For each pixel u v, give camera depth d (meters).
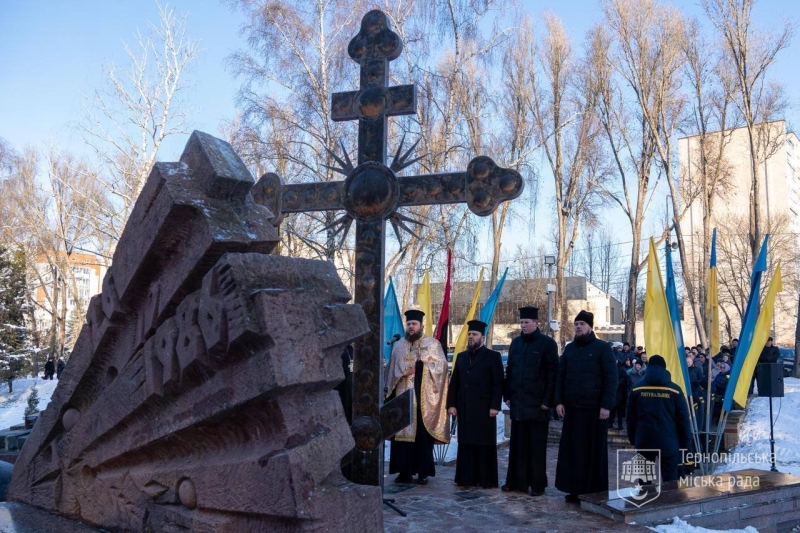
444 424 7.41
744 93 27.98
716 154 30.69
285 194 6.14
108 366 3.81
